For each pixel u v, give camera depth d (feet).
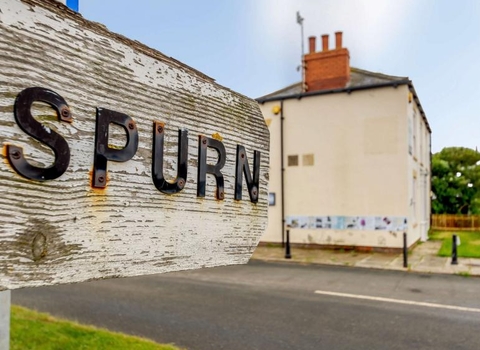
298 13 45.34
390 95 38.83
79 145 2.42
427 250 39.99
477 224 71.72
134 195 2.76
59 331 13.38
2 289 2.05
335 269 29.94
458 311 17.90
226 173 3.68
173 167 3.11
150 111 2.94
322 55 43.37
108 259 2.56
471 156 84.28
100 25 2.64
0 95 2.06
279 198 43.80
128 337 13.24
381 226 38.65
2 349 4.47
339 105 41.29
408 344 13.73
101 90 2.59
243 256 3.83
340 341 13.97
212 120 3.55
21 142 2.13
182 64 3.28
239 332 14.84
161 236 2.96
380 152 39.06
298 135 43.29
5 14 2.12
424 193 55.21
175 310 17.89
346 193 40.45
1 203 2.05
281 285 23.84
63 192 2.31
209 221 3.43
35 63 2.22
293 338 14.23
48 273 2.24
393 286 23.56
